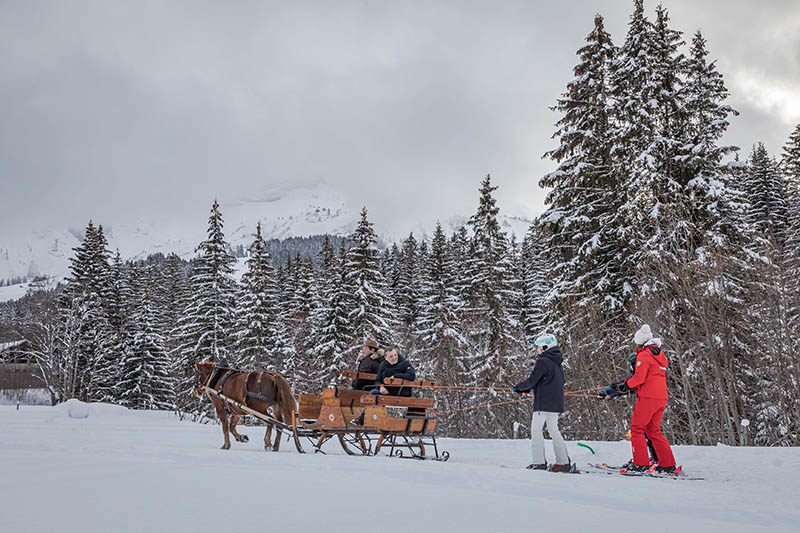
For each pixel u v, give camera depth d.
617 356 25.25
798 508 6.57
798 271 23.89
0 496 6.01
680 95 27.41
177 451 10.75
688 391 23.86
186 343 44.28
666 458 9.62
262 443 15.20
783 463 10.45
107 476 7.25
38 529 4.75
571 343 26.50
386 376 12.04
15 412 32.38
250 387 12.45
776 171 49.78
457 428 36.69
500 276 38.19
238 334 44.06
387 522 5.14
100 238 55.00
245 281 46.03
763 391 24.83
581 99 28.92
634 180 25.72
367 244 42.31
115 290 55.72
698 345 23.00
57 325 53.25
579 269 27.03
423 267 63.81
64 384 52.25
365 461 9.49
